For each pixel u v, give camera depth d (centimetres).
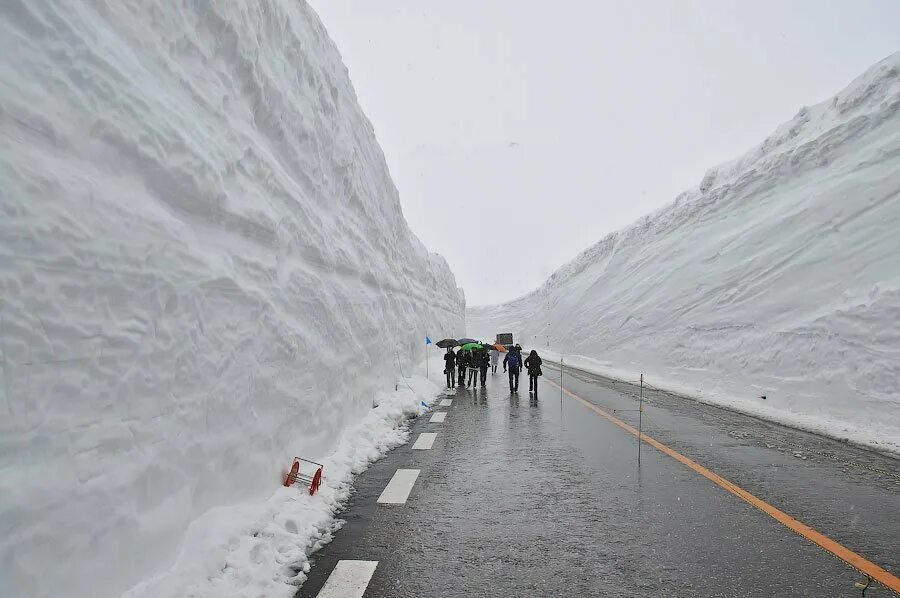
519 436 977
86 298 308
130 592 311
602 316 3678
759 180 2609
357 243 1106
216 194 488
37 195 281
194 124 484
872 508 568
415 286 2489
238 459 476
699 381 2028
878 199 1647
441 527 502
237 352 489
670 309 2631
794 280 1789
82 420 296
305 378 656
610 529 500
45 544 260
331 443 737
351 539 471
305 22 912
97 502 296
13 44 290
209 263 453
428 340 1756
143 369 352
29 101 291
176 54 495
